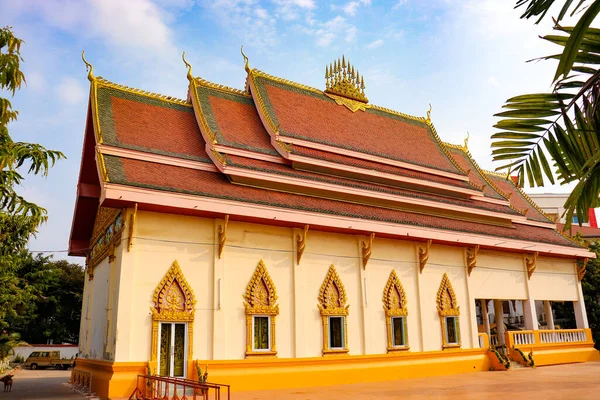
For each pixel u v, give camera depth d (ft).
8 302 93.50
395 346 68.95
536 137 14.74
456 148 107.04
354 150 76.69
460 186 86.79
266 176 63.62
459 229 77.66
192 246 56.39
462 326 77.66
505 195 96.63
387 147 84.89
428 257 75.51
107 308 56.80
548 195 172.45
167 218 55.57
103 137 58.54
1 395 58.44
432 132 99.45
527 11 11.72
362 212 69.67
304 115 79.82
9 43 32.27
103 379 52.19
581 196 12.64
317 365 61.36
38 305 154.30
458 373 74.33
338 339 64.64
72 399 52.75
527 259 89.56
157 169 58.95
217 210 55.83
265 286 60.18
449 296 77.25
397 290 71.31
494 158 15.37
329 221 63.21
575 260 98.94
